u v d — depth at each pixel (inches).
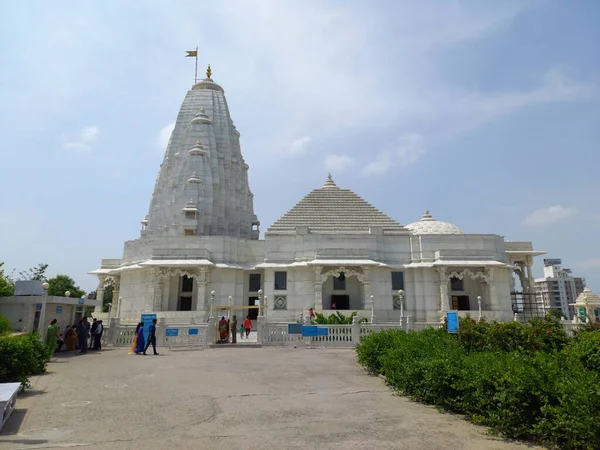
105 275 2319.1
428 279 1871.3
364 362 673.6
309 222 2146.9
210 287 1910.7
